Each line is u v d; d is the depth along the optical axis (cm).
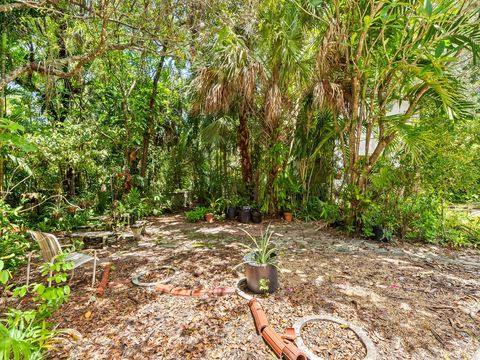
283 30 440
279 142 569
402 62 357
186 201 766
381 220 412
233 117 628
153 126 702
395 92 434
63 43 481
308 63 455
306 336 178
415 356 161
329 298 228
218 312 207
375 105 458
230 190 688
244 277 271
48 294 144
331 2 392
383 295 234
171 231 493
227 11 359
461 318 201
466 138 376
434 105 402
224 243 408
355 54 405
